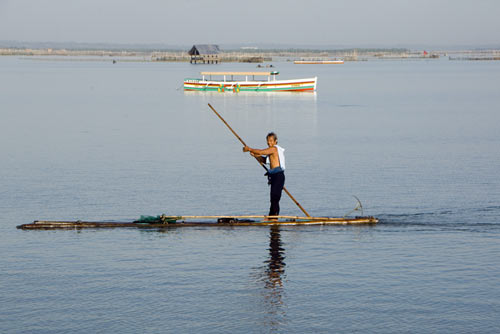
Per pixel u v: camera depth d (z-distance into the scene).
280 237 14.09
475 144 30.28
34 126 38.97
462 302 10.18
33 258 12.65
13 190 19.98
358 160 25.89
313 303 10.20
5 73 132.00
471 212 16.64
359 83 98.62
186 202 18.36
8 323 9.50
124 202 18.38
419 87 85.69
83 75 126.12
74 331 9.21
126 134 35.12
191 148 29.62
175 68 182.12
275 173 15.22
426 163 24.94
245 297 10.47
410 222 15.51
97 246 13.47
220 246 13.41
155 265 12.15
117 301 10.34
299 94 74.12
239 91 78.62
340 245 13.45
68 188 20.30
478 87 83.81
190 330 9.23
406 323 9.41
